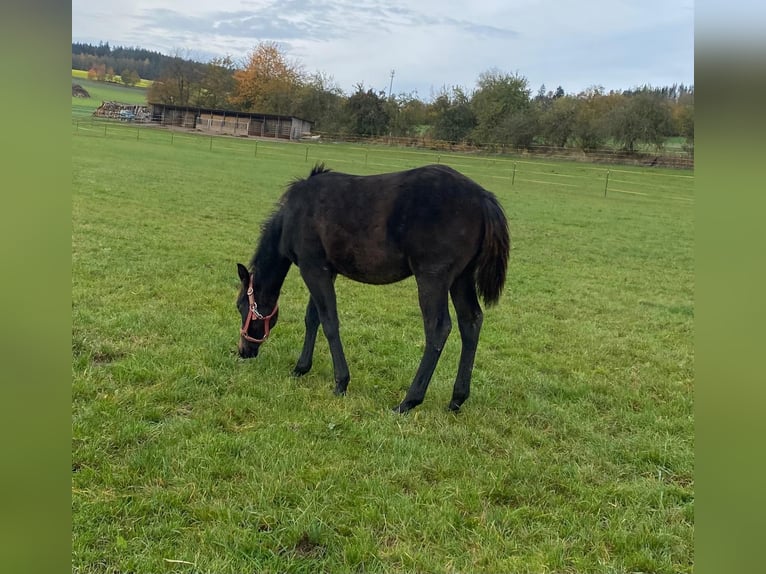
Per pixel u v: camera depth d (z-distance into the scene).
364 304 7.80
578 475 3.72
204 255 9.41
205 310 6.65
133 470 3.39
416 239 4.34
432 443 4.01
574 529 3.16
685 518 3.31
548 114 45.16
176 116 55.53
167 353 5.16
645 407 4.99
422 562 2.81
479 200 4.43
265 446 3.76
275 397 4.55
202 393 4.50
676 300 9.41
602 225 17.89
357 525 3.07
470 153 45.34
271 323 5.31
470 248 4.42
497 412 4.63
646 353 6.54
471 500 3.35
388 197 4.44
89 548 2.75
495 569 2.82
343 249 4.61
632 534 3.11
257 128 53.22
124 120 53.94
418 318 7.38
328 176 4.84
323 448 3.84
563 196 25.23
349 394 4.81
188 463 3.48
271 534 2.93
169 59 65.38
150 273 7.91
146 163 24.22
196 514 3.05
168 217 12.77
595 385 5.41
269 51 62.00
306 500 3.22
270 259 5.17
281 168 28.38
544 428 4.48
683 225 18.62
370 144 49.31
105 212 12.39
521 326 7.33
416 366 5.55
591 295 9.42
